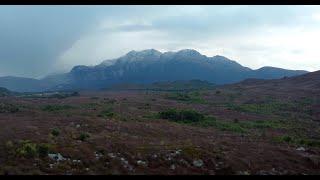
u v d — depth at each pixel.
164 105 79.44
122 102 83.12
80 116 54.22
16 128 41.66
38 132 40.12
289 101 87.94
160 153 34.56
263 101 89.44
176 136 44.50
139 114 63.59
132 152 34.53
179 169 32.16
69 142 36.25
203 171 32.25
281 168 34.84
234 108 78.19
